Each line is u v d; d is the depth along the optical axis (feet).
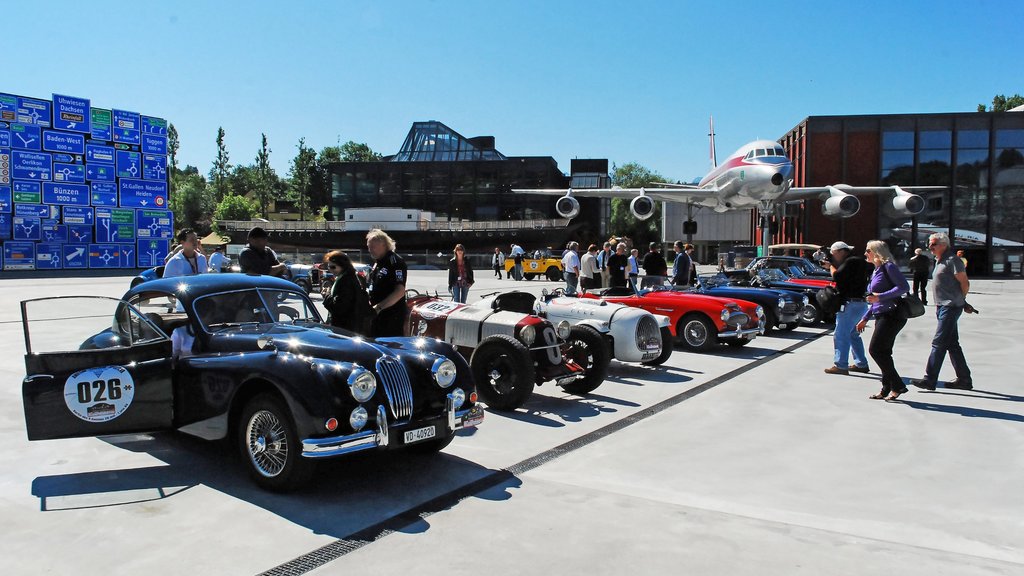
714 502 13.41
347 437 12.84
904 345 36.78
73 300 15.19
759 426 19.49
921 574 10.31
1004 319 50.06
